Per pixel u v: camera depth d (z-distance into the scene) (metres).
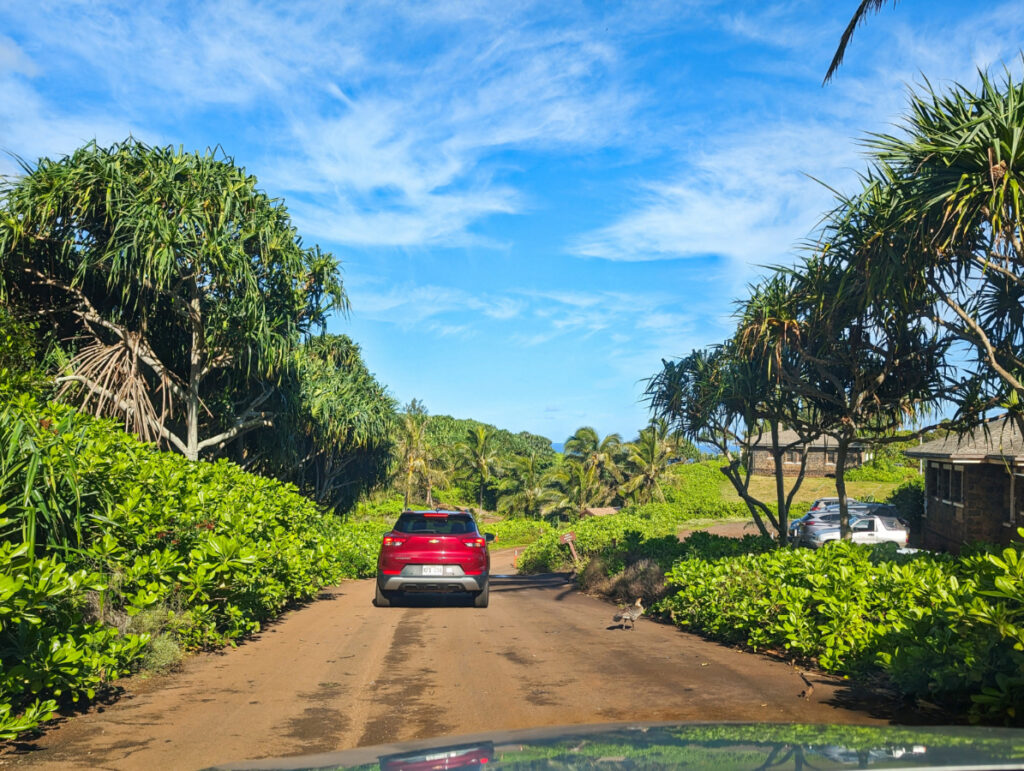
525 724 4.52
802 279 10.16
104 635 5.20
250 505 10.16
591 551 18.59
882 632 5.66
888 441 11.03
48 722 4.53
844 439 11.10
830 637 6.10
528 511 66.19
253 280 18.11
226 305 19.00
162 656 6.17
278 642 7.74
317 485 31.31
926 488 24.16
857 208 8.63
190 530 7.91
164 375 18.55
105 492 6.86
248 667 6.38
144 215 17.03
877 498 45.75
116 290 18.75
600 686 5.60
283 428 22.27
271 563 9.35
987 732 1.50
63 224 17.88
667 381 14.00
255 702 5.13
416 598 12.92
